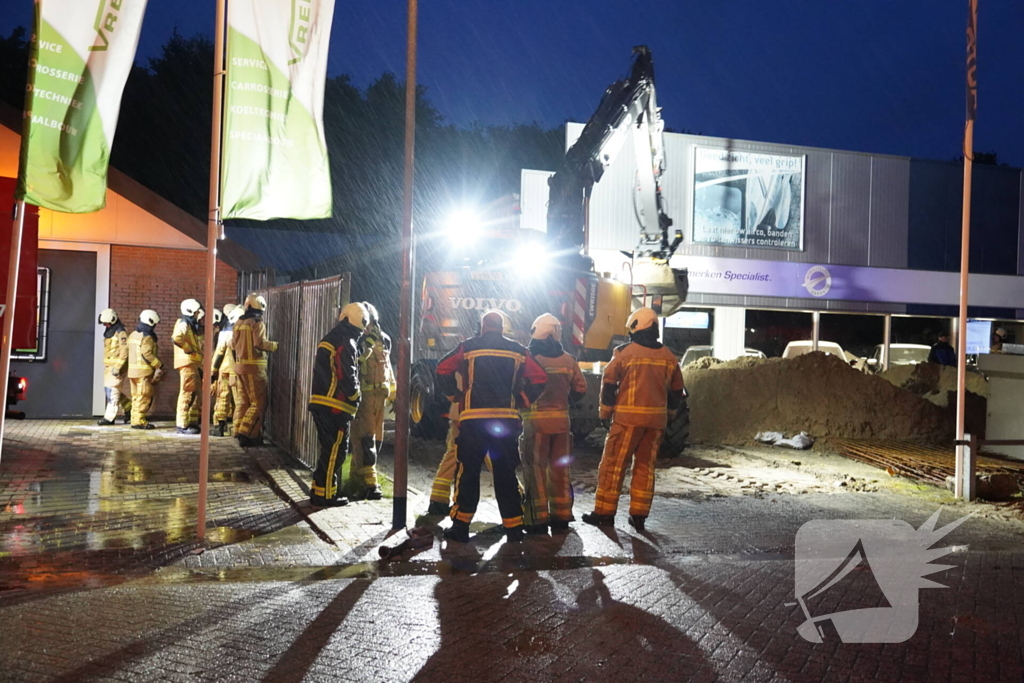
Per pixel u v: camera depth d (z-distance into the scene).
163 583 5.83
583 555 6.87
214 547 6.75
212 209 6.88
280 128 6.95
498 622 5.20
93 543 6.76
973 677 4.49
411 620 5.20
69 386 16.11
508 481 7.20
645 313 7.96
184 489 9.10
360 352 8.68
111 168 16.55
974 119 9.80
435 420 13.04
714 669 4.52
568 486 7.77
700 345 28.06
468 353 7.27
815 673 4.50
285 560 6.46
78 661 4.41
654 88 14.77
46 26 6.48
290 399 11.63
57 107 6.54
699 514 8.56
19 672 4.24
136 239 16.31
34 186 6.48
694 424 14.60
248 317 12.37
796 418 14.39
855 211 28.61
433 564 6.50
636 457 7.91
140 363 14.31
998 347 18.52
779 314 30.81
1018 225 30.52
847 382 15.12
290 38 6.97
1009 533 8.08
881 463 11.91
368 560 6.54
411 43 7.36
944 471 11.30
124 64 6.74
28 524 7.34
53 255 16.03
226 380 13.55
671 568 6.55
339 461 8.38
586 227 14.39
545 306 12.52
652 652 4.75
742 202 27.44
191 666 4.38
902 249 29.14
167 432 14.00
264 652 4.61
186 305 13.94
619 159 25.50
